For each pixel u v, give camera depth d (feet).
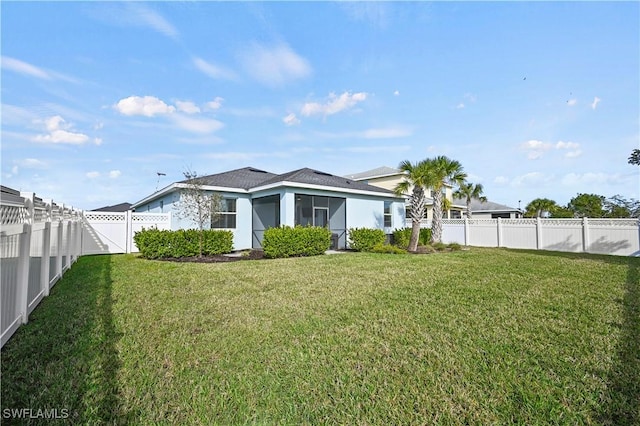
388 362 10.20
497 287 20.62
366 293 18.95
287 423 7.39
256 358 10.45
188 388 8.65
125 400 8.04
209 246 40.32
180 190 43.86
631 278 23.73
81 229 38.81
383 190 56.70
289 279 23.17
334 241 51.21
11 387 8.37
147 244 36.35
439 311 15.44
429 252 45.57
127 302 16.67
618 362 10.07
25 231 13.09
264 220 50.93
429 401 8.16
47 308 15.51
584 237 47.65
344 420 7.49
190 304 16.43
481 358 10.46
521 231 55.06
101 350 10.77
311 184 44.52
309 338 12.09
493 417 7.55
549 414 7.61
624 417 7.49
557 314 14.96
